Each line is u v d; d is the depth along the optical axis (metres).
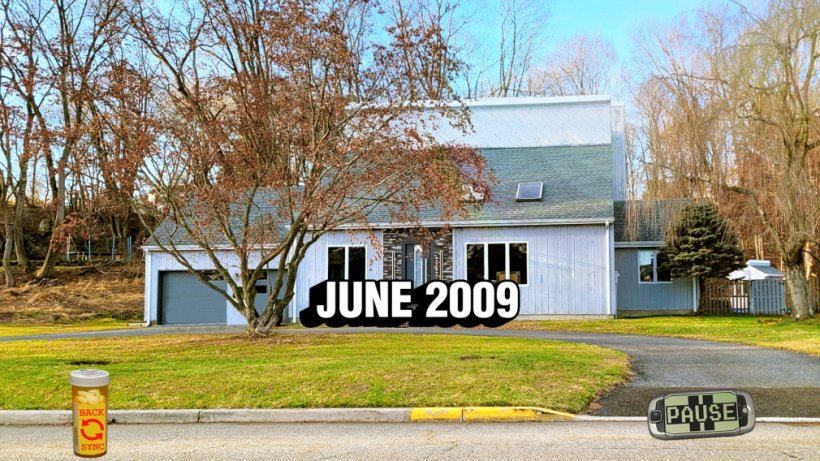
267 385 10.70
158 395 10.42
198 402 10.09
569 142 30.67
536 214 25.53
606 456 7.12
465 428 8.84
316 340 17.38
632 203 25.70
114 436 8.59
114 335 21.91
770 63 20.20
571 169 28.45
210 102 17.36
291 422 9.53
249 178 17.44
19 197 38.34
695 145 21.39
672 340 17.55
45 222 44.12
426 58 17.27
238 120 17.11
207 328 25.38
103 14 32.66
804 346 15.24
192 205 18.36
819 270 24.89
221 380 11.05
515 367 11.76
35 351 16.25
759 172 20.33
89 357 14.45
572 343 16.62
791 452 7.22
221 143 16.89
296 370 11.62
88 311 31.20
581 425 8.91
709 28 21.62
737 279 27.11
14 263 40.25
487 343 16.67
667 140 22.12
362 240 26.17
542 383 10.64
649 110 22.88
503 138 31.09
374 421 9.48
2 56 25.11
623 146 32.28
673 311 27.55
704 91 21.55
